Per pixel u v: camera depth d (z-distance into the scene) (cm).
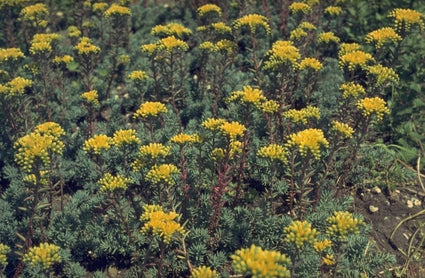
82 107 792
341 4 958
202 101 779
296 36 782
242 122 698
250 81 814
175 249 509
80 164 658
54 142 486
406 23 688
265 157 494
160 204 509
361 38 910
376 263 507
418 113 743
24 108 686
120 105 810
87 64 770
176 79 827
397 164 661
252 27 721
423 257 541
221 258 513
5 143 706
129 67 905
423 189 625
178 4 1108
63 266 535
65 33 1103
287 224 518
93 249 544
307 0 927
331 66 836
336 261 450
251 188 631
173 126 717
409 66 798
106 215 580
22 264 503
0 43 1008
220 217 550
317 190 550
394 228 584
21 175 640
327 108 737
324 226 530
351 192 632
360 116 595
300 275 471
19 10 1029
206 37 898
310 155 486
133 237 531
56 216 574
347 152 652
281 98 648
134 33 1084
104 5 970
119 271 538
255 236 546
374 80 644
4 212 582
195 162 638
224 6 1016
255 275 342
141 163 512
